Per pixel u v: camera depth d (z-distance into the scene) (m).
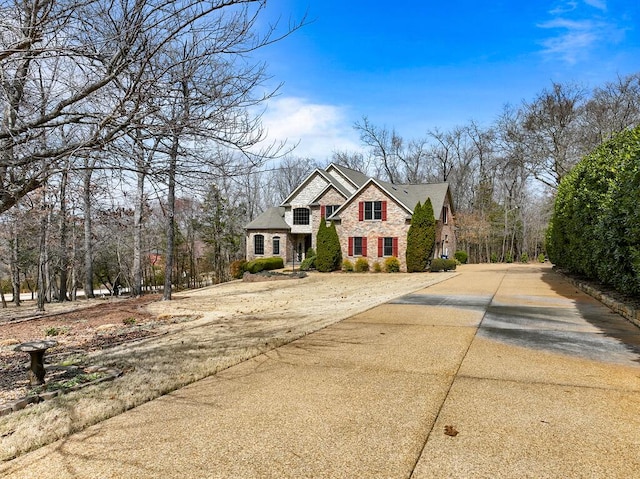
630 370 4.65
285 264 30.94
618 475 2.54
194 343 6.62
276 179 49.75
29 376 4.73
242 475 2.62
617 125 21.05
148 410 3.77
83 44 4.02
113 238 23.36
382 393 4.04
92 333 8.67
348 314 8.72
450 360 5.14
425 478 2.54
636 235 7.29
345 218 26.39
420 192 29.00
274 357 5.45
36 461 2.88
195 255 35.00
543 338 6.29
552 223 20.62
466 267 27.33
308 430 3.25
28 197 6.09
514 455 2.80
